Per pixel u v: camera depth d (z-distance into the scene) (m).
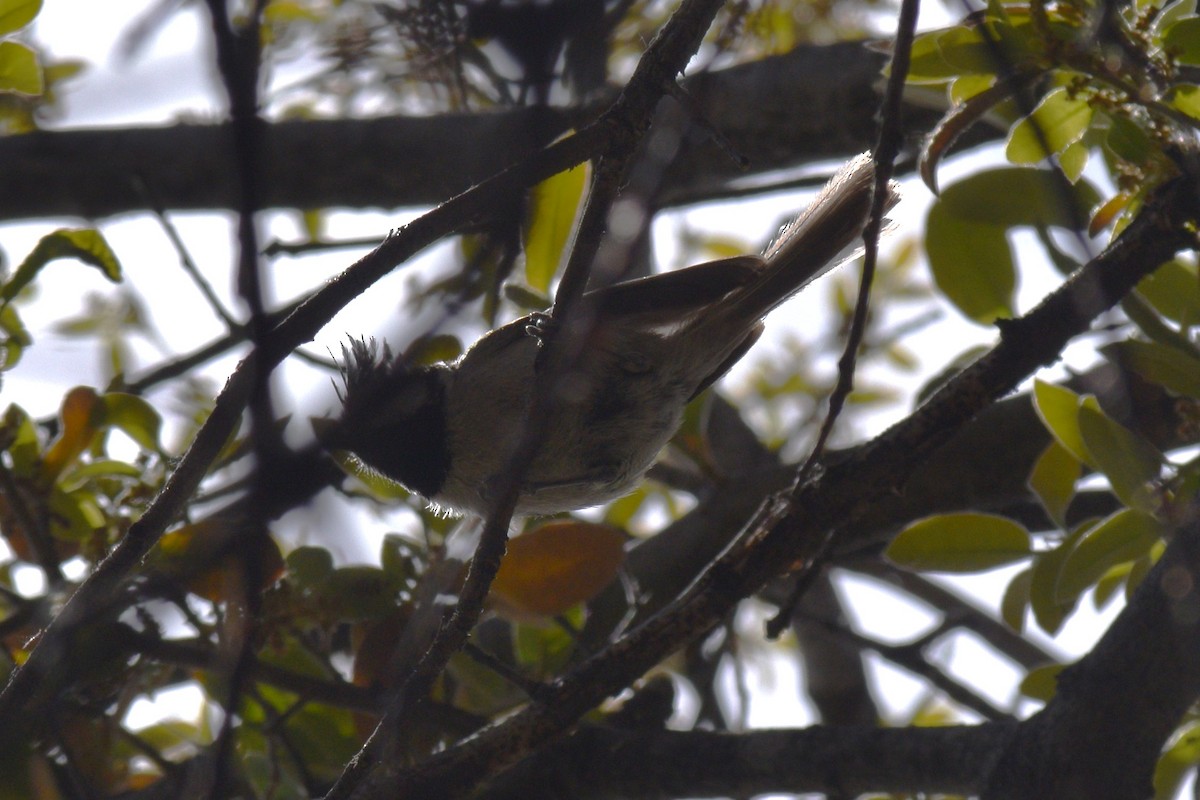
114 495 7.77
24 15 7.19
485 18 6.36
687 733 7.52
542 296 7.86
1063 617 7.01
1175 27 6.11
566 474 8.00
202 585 6.71
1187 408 7.12
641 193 7.71
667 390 8.16
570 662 8.47
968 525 7.41
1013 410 9.48
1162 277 7.07
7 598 7.28
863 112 10.43
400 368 7.91
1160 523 6.71
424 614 7.38
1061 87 6.60
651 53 5.89
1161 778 7.17
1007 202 7.42
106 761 7.23
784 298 7.89
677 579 9.83
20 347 7.53
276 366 5.21
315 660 7.82
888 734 6.92
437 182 10.96
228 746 5.78
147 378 9.39
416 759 7.77
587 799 7.62
